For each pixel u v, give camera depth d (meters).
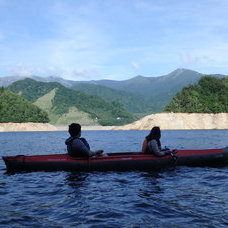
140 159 15.22
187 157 15.84
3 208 8.91
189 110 190.00
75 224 7.38
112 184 12.20
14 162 15.09
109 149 32.66
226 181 12.57
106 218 7.82
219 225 7.16
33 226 7.26
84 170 14.96
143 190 11.11
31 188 11.68
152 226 7.17
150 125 185.38
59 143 49.28
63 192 10.95
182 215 8.00
